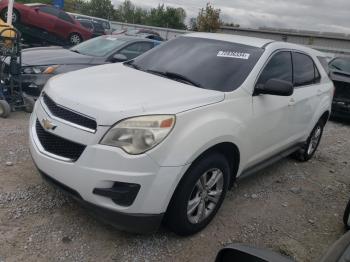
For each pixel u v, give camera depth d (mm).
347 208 4551
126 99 3631
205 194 3975
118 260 3496
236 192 5172
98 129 3381
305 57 5953
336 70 11617
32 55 7949
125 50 8773
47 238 3633
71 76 4383
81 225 3883
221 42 5086
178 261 3600
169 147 3447
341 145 8570
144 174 3352
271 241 4176
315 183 5984
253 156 4719
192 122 3672
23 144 5586
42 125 3785
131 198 3387
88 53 8562
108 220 3475
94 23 26375
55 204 4156
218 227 4242
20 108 7270
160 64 4910
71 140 3480
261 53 4844
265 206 4930
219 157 3969
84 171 3385
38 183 4523
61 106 3656
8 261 3281
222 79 4438
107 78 4297
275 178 5898
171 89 4051
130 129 3369
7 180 4500
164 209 3518
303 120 5816
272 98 4789
